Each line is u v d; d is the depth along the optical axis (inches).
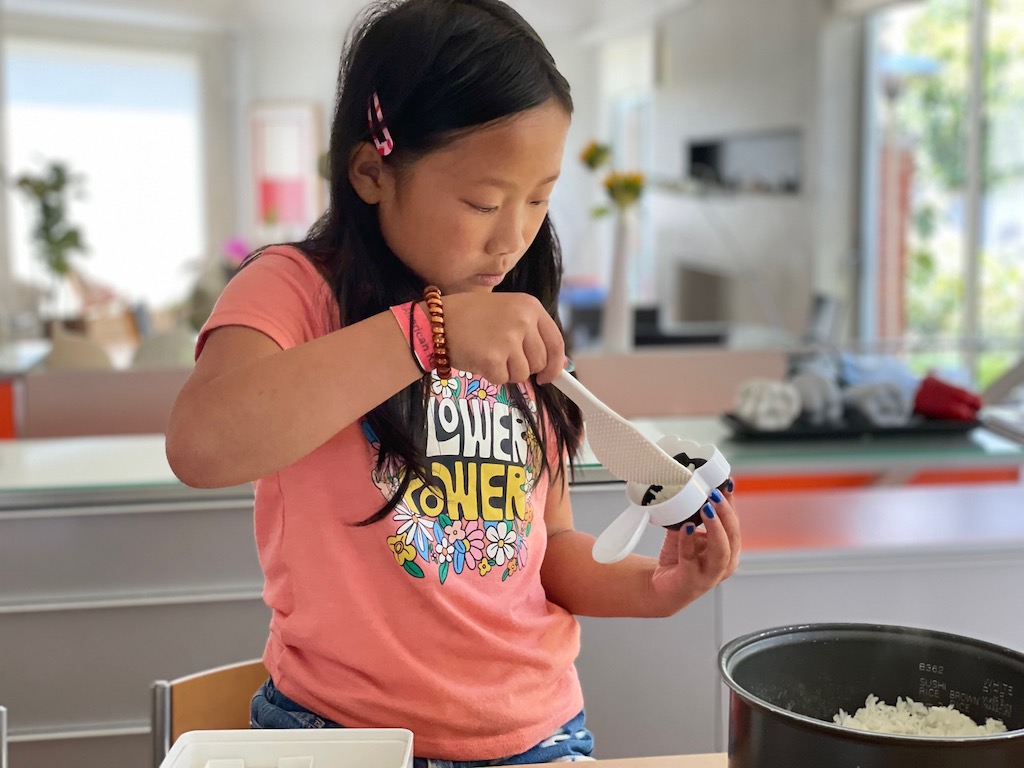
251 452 29.2
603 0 319.3
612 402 100.1
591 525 63.1
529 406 38.8
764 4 253.8
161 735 42.6
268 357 29.9
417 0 33.2
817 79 230.7
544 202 33.7
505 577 37.2
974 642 31.7
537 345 30.2
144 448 75.5
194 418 29.5
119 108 343.6
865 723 31.2
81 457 72.5
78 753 67.0
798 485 98.0
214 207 361.7
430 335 29.8
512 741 36.1
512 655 36.7
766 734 26.7
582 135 384.8
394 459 34.9
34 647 66.1
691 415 101.3
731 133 275.6
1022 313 188.7
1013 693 31.0
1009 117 190.5
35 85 329.4
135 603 66.6
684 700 72.4
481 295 30.5
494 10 32.7
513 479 37.6
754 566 72.4
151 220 352.2
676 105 313.0
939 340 109.4
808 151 235.5
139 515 66.6
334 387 29.3
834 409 83.9
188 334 123.2
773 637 32.1
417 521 35.3
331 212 35.7
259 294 33.5
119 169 345.1
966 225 201.5
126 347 179.8
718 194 283.4
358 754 29.0
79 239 274.2
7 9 321.1
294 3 322.7
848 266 235.9
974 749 24.9
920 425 82.3
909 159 218.7
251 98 362.0
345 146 33.9
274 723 36.2
